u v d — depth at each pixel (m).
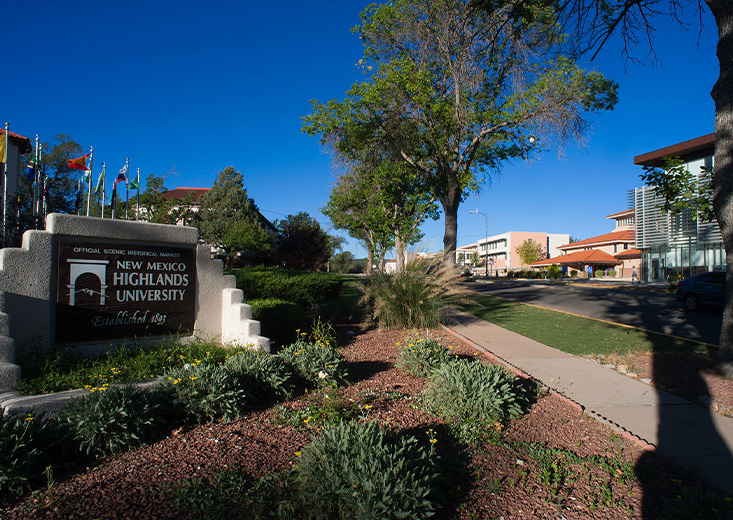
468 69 16.91
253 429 4.33
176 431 4.21
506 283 33.41
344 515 2.87
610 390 5.91
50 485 3.20
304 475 3.12
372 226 23.19
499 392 4.80
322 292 12.25
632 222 57.97
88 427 3.66
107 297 6.07
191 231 6.94
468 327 10.99
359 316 12.25
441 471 3.58
